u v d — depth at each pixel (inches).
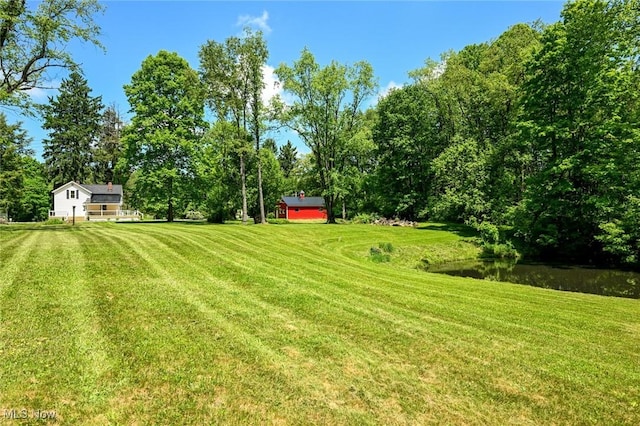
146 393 153.9
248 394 158.6
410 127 1337.4
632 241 739.4
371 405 157.2
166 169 1143.6
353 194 1622.8
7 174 1578.5
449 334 243.6
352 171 1330.0
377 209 1544.0
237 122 1105.4
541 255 908.0
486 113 1181.1
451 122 1354.6
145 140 1148.5
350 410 152.6
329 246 780.6
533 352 222.1
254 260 454.9
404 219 1424.7
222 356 189.8
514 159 1034.1
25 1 645.3
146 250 443.5
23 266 321.7
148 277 326.0
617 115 773.9
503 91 1079.0
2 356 172.9
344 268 476.4
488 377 187.9
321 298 305.9
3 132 1641.2
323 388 167.5
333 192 1277.1
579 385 184.4
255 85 1088.2
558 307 339.9
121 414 139.9
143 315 235.3
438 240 980.6
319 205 2149.4
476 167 1074.1
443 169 1147.3
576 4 805.9
